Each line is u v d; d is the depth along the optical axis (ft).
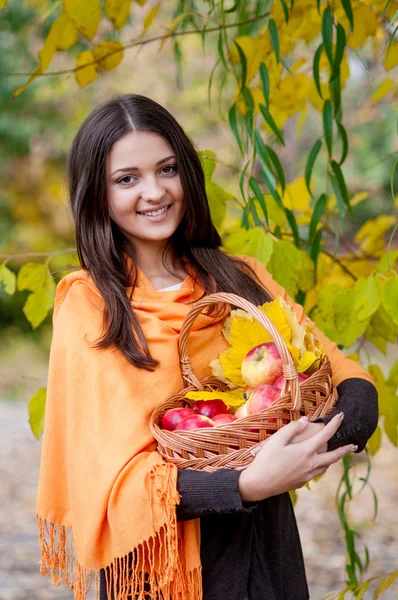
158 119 5.58
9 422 20.79
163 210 5.62
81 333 5.37
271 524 5.32
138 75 25.72
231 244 6.79
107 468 4.92
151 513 4.66
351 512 14.23
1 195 27.58
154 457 4.77
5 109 26.81
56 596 11.23
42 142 27.43
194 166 5.75
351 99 20.25
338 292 7.18
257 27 8.29
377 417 5.41
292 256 6.94
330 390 5.17
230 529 5.16
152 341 5.40
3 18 24.70
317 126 23.54
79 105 26.81
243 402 5.25
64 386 5.46
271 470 4.55
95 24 7.50
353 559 7.95
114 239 5.79
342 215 7.26
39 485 5.56
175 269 5.98
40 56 7.63
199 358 5.61
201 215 5.88
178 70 8.67
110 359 5.25
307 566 12.14
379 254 8.75
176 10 9.05
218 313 5.74
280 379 5.04
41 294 7.43
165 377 5.29
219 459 4.65
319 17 7.97
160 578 4.83
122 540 4.80
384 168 22.63
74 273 5.70
